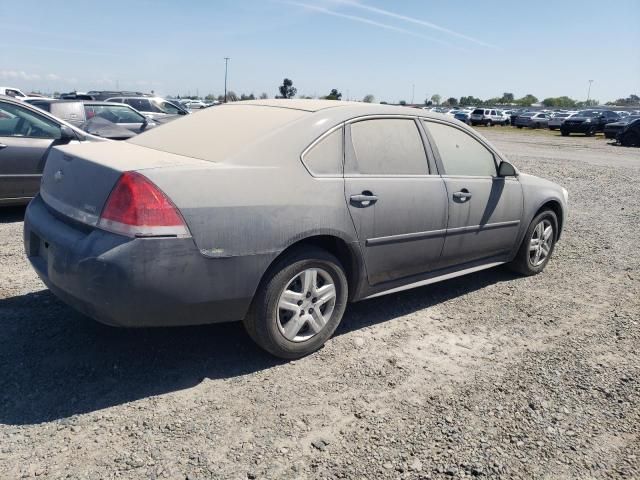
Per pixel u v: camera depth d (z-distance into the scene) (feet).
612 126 90.94
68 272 9.30
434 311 14.38
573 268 18.78
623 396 10.46
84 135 23.06
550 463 8.43
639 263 19.58
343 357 11.55
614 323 14.06
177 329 12.34
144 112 53.36
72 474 7.68
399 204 12.41
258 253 10.11
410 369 11.16
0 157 20.92
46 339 11.50
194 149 11.14
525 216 16.55
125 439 8.48
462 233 14.30
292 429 8.96
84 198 9.82
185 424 8.94
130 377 10.28
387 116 12.88
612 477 8.21
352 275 12.17
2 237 19.27
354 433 8.95
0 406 9.13
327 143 11.47
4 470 7.68
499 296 15.74
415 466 8.21
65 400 9.43
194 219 9.39
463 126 14.87
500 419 9.51
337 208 11.21
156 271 9.15
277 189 10.39
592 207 30.09
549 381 10.90
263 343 10.80
